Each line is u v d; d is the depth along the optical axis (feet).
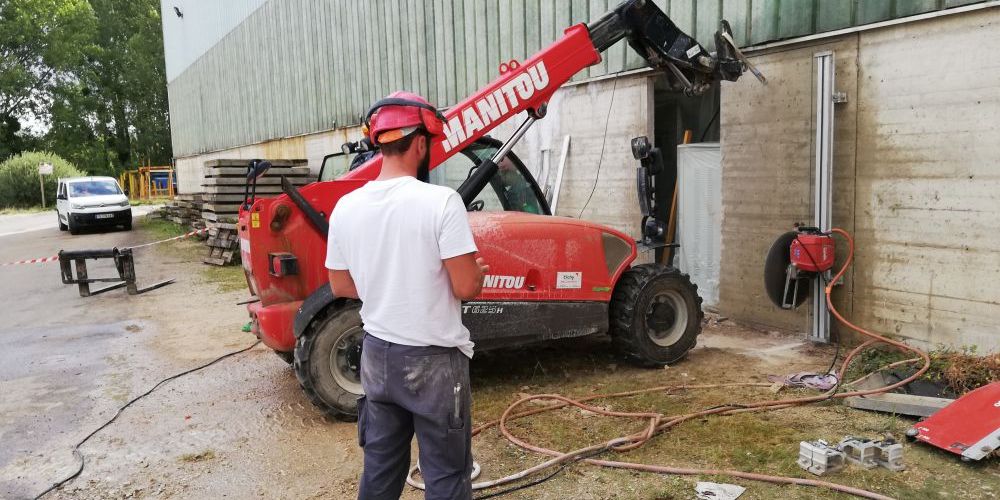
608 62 24.86
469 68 32.40
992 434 11.25
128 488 12.05
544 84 16.47
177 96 92.94
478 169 15.67
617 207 25.25
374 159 15.60
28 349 22.11
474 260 7.22
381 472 7.68
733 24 20.30
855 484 10.64
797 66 18.71
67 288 33.83
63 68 152.97
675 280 17.29
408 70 37.63
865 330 17.93
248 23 62.18
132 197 144.05
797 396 14.79
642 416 13.79
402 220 7.13
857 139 17.62
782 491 10.59
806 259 17.76
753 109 20.06
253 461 12.93
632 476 11.35
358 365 14.61
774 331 20.24
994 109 14.94
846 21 17.39
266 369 18.76
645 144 19.56
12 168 116.57
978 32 15.06
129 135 179.52
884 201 17.19
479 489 11.09
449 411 7.29
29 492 12.04
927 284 16.49
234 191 44.34
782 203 19.54
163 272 37.01
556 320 16.11
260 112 61.77
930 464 11.23
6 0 142.51
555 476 11.46
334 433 14.12
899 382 14.43
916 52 16.19
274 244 14.78
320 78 48.96
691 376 16.61
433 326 7.20
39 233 66.18
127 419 15.40
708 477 11.16
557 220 16.37
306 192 14.75
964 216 15.65
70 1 150.61
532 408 14.74
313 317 14.11
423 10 35.70
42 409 16.33
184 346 21.68
